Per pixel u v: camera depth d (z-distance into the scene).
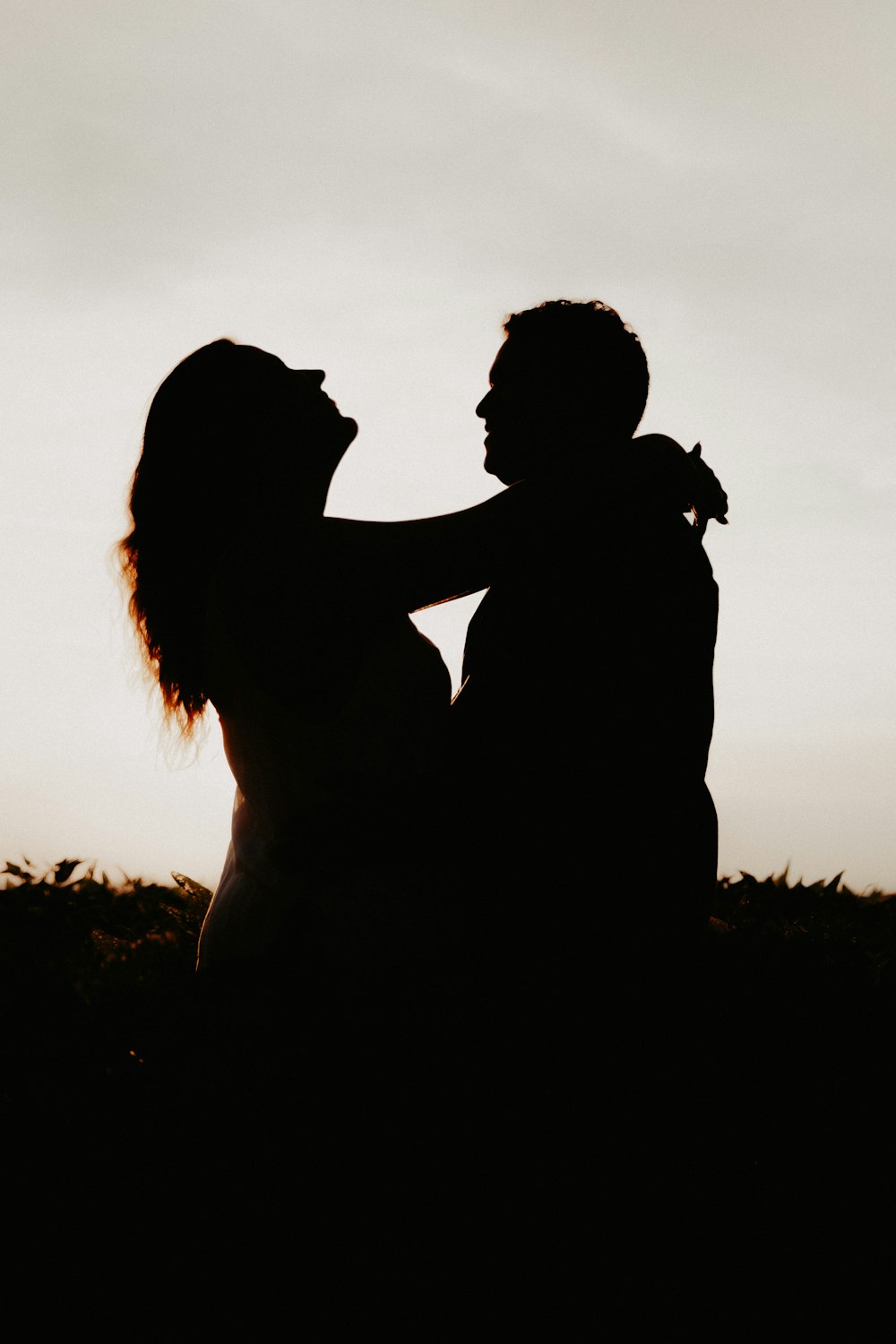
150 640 1.81
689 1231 1.75
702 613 1.89
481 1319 1.63
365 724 1.60
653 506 1.83
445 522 1.62
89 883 3.28
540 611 1.82
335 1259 1.63
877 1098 2.09
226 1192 1.65
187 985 2.11
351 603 1.57
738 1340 1.69
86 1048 1.97
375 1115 1.62
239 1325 1.61
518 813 1.75
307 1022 1.64
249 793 1.71
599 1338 1.64
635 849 1.75
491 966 1.71
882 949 2.94
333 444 1.86
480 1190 1.65
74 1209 1.67
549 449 2.20
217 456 1.75
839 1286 1.78
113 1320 1.62
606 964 1.73
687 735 1.83
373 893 1.62
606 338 2.16
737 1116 1.94
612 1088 1.71
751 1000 2.38
